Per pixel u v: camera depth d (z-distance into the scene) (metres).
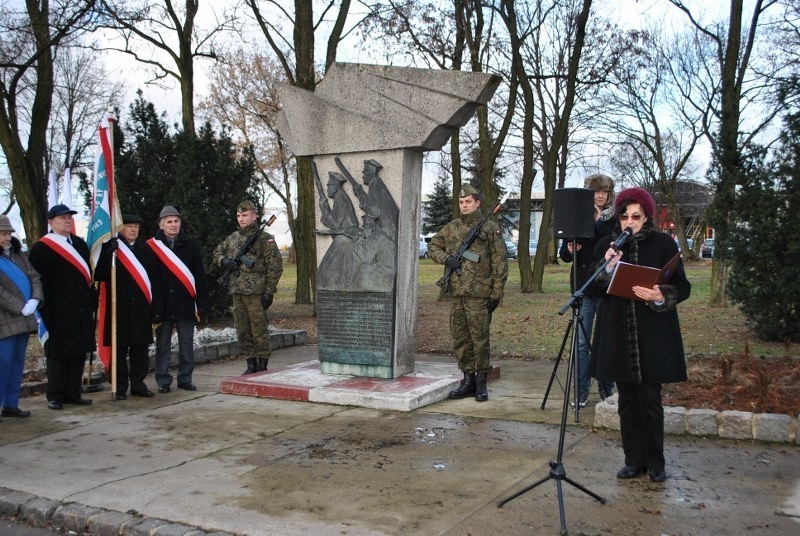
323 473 4.93
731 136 10.43
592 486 4.54
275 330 12.24
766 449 5.23
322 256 8.05
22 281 6.79
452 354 10.51
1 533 4.29
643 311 4.50
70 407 7.33
